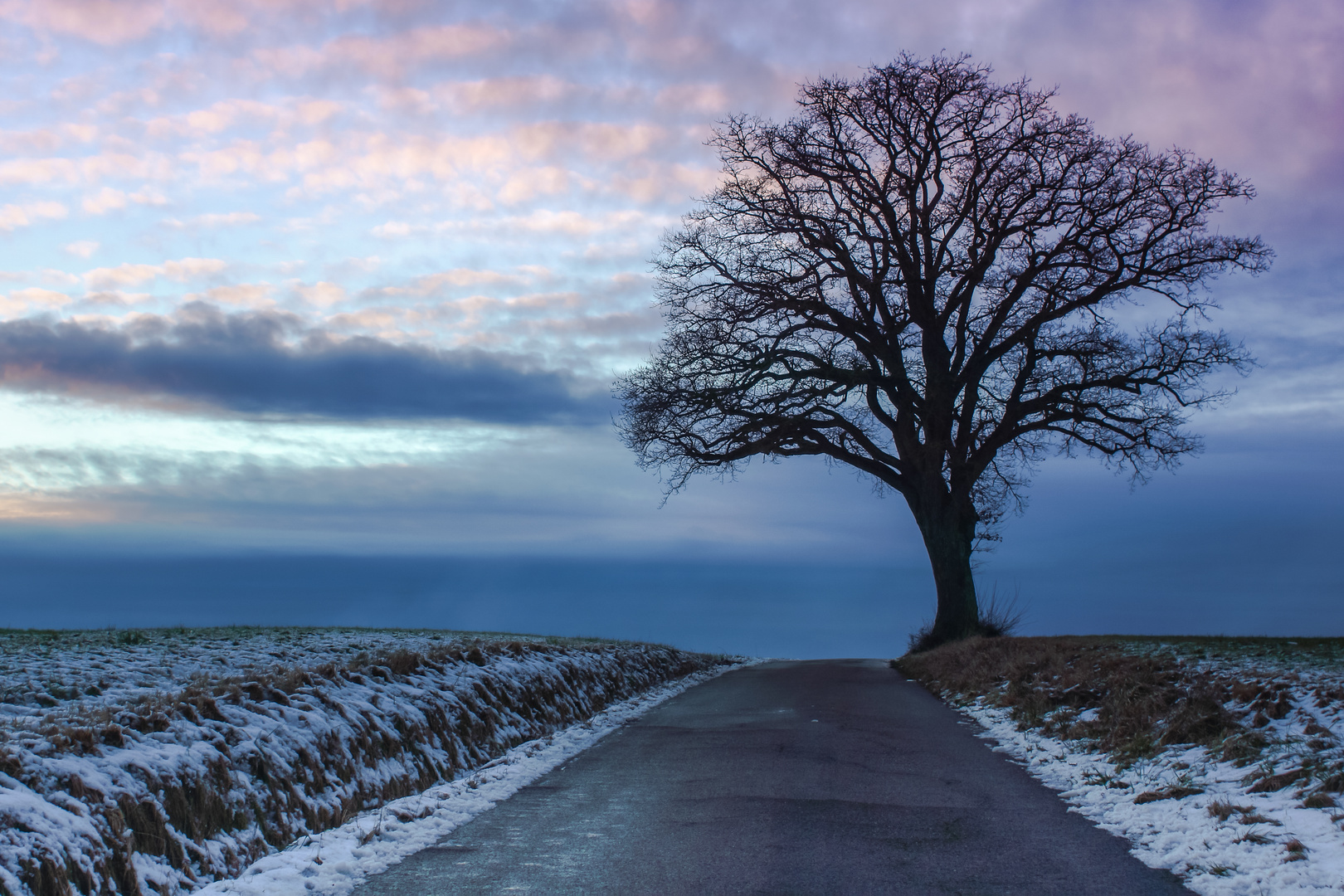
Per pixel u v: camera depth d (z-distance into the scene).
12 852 4.54
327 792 7.42
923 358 26.95
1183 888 5.22
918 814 7.16
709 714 14.09
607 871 5.68
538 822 7.03
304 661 12.17
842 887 5.32
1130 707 10.20
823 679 20.05
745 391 26.30
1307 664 11.45
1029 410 25.86
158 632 16.78
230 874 5.84
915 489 26.84
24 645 12.70
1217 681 10.59
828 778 8.64
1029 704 12.41
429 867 5.80
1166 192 24.64
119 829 5.32
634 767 9.45
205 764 6.45
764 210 26.83
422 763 9.12
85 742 6.02
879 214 27.55
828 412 26.59
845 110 26.56
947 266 26.39
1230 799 6.86
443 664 12.16
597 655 18.80
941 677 18.05
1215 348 24.72
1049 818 7.01
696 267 27.28
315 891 5.30
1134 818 6.80
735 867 5.73
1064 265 25.30
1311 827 5.91
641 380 27.05
